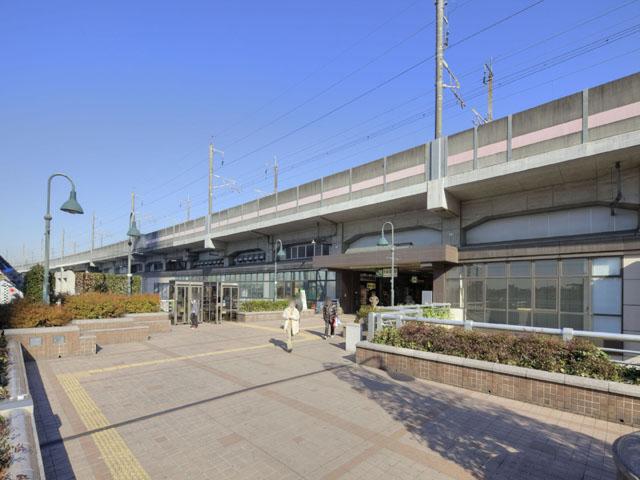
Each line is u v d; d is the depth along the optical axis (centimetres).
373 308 1404
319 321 2100
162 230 5041
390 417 587
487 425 557
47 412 602
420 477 415
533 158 1630
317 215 2748
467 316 1912
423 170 2116
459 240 2097
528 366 686
